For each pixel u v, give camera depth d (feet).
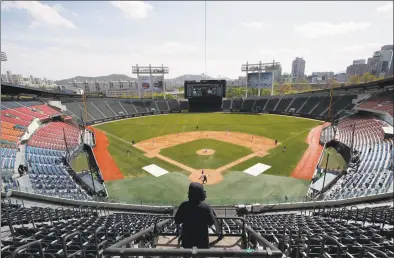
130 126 222.28
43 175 98.27
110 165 124.67
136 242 24.49
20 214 52.54
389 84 209.15
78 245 29.48
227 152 142.31
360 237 34.91
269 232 39.50
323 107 242.17
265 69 307.58
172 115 283.38
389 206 66.28
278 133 185.47
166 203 88.17
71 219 53.01
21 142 129.59
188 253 11.48
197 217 15.66
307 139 165.78
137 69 319.68
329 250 29.81
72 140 155.22
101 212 73.10
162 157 135.64
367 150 119.85
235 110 296.30
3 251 27.43
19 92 209.67
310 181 103.24
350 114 210.38
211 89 286.25
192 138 176.45
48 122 186.19
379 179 88.89
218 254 11.47
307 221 50.80
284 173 111.75
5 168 99.09
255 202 86.28
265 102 295.28
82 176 109.91
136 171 116.88
